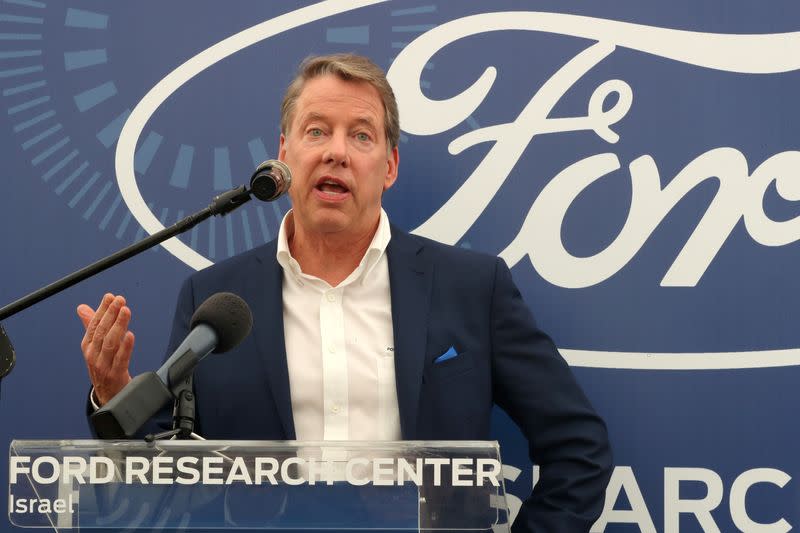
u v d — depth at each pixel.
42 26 4.73
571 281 4.62
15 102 4.73
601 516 4.56
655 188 4.61
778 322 4.55
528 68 4.66
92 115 4.72
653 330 4.59
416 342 4.07
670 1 4.61
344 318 4.18
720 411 4.55
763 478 4.52
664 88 4.61
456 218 4.67
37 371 4.70
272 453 2.69
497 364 4.22
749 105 4.58
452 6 4.67
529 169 4.65
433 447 2.70
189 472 2.69
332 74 4.11
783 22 4.58
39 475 2.71
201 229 4.71
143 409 2.59
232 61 4.71
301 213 4.14
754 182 4.58
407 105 4.68
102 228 4.71
